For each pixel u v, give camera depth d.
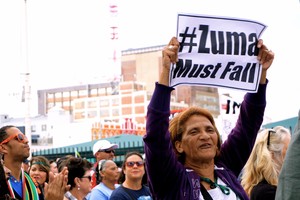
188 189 3.91
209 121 4.09
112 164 8.34
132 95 139.62
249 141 4.39
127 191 7.40
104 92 165.88
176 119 4.15
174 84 4.09
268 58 4.31
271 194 5.19
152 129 3.88
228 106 9.94
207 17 4.18
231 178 4.11
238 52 4.25
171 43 4.09
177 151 4.13
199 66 4.17
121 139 27.06
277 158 5.49
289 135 5.54
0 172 4.45
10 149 5.78
